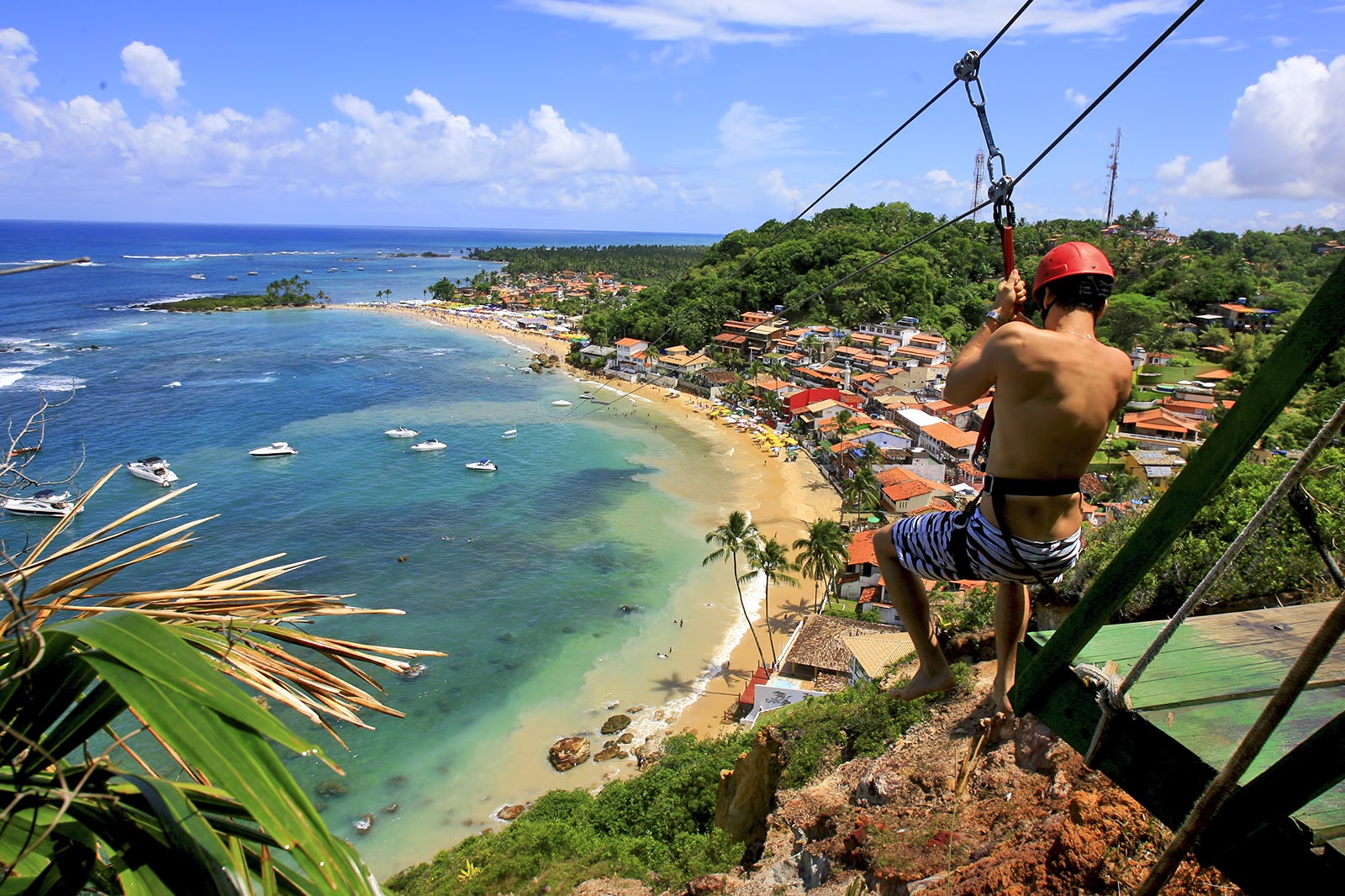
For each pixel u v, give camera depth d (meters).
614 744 32.81
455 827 28.56
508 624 42.81
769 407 92.75
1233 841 3.04
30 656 3.26
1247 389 2.56
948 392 3.69
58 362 105.44
